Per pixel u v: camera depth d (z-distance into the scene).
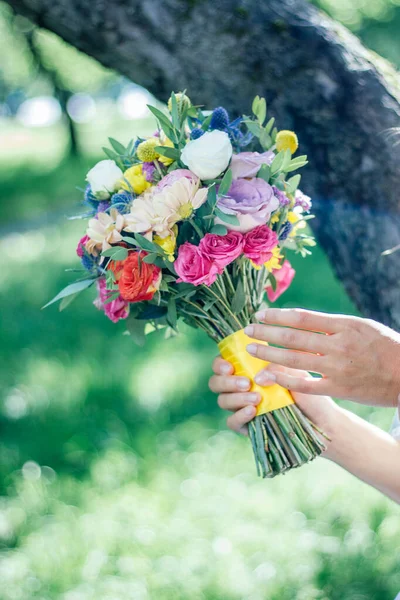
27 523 3.12
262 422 1.53
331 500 3.04
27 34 9.89
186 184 1.37
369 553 2.65
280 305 5.71
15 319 6.35
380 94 1.55
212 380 1.59
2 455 3.78
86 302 6.46
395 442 1.59
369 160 1.55
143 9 1.66
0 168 19.89
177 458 3.58
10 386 4.72
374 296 1.62
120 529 2.93
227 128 1.52
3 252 10.75
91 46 1.77
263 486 3.24
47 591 2.62
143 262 1.42
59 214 13.64
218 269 1.41
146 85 1.79
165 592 2.53
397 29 11.88
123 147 1.58
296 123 1.63
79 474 3.59
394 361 1.25
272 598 2.48
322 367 1.29
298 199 1.56
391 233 1.55
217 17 1.63
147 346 5.12
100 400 4.34
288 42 1.60
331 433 1.58
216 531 2.90
